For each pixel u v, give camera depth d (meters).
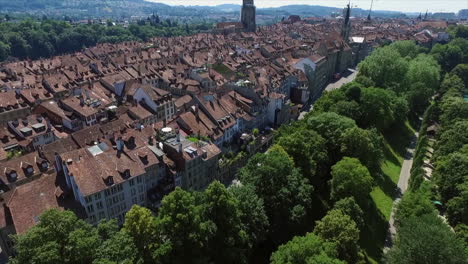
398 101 145.12
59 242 52.28
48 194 76.62
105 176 77.50
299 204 82.00
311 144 100.44
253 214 73.31
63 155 79.06
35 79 174.62
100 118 130.75
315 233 73.38
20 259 49.66
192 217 61.22
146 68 190.88
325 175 106.56
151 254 59.78
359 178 86.12
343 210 79.19
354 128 102.69
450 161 94.38
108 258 51.81
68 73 179.00
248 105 134.75
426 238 64.44
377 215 95.88
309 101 194.12
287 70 186.88
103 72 198.50
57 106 128.00
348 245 68.69
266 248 82.44
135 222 59.50
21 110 135.12
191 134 107.81
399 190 110.44
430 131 144.75
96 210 76.75
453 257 62.00
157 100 137.00
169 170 91.00
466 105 131.00
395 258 68.00
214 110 119.94
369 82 166.00
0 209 72.88
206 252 65.69
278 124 150.12
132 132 95.69
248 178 85.12
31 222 70.69
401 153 135.25
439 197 94.19
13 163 89.69
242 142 123.50
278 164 82.56
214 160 103.00
